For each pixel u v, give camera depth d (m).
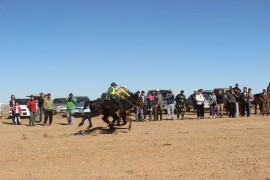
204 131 21.45
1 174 11.84
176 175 11.41
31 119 28.39
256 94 34.59
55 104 38.44
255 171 11.70
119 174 11.61
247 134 19.69
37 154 15.08
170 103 31.02
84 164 13.10
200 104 31.08
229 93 31.48
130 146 16.42
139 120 29.95
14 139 20.00
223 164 12.71
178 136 19.41
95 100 21.38
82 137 19.70
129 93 22.31
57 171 12.14
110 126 21.44
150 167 12.45
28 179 11.21
